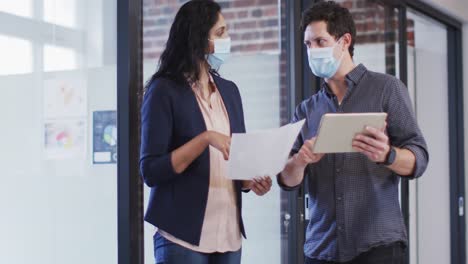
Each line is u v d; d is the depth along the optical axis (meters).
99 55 2.66
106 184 2.65
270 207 3.54
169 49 2.36
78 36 2.68
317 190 2.50
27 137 2.67
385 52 4.46
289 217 3.64
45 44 2.68
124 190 2.60
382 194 2.42
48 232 2.67
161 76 2.34
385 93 2.45
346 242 2.43
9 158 2.66
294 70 3.64
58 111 2.67
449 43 5.54
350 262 2.44
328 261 2.47
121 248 2.60
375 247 2.40
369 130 2.17
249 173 2.22
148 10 2.84
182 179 2.30
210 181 2.34
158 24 2.88
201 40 2.31
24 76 2.67
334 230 2.45
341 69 2.50
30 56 2.67
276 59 3.63
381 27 4.42
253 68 3.50
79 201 2.67
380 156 2.23
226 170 2.31
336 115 2.11
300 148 2.46
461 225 5.55
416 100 5.36
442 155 5.52
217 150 2.37
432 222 5.41
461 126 5.54
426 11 5.00
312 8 2.50
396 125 2.43
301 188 3.62
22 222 2.67
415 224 5.19
